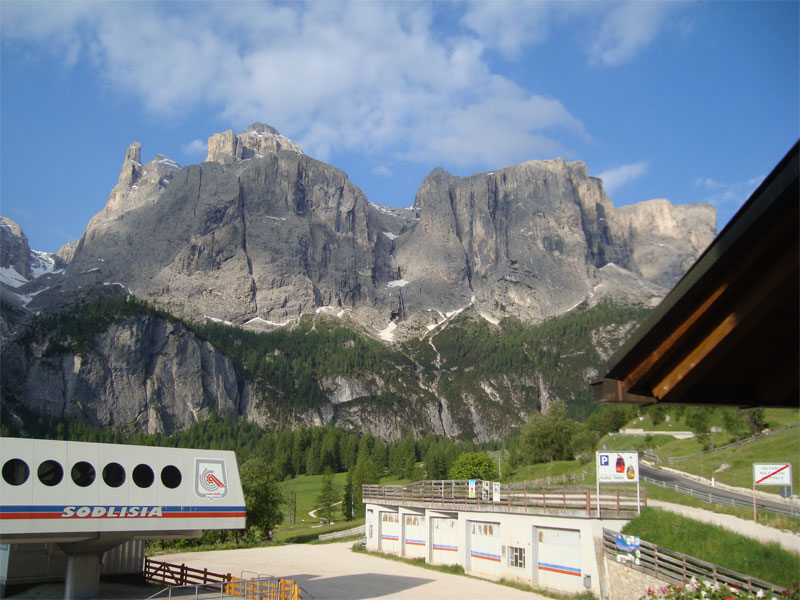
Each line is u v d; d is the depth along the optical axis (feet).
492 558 176.14
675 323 31.09
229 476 136.67
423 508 210.59
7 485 111.96
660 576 119.96
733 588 97.86
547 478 307.37
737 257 28.09
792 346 33.27
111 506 121.29
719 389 35.96
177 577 171.01
